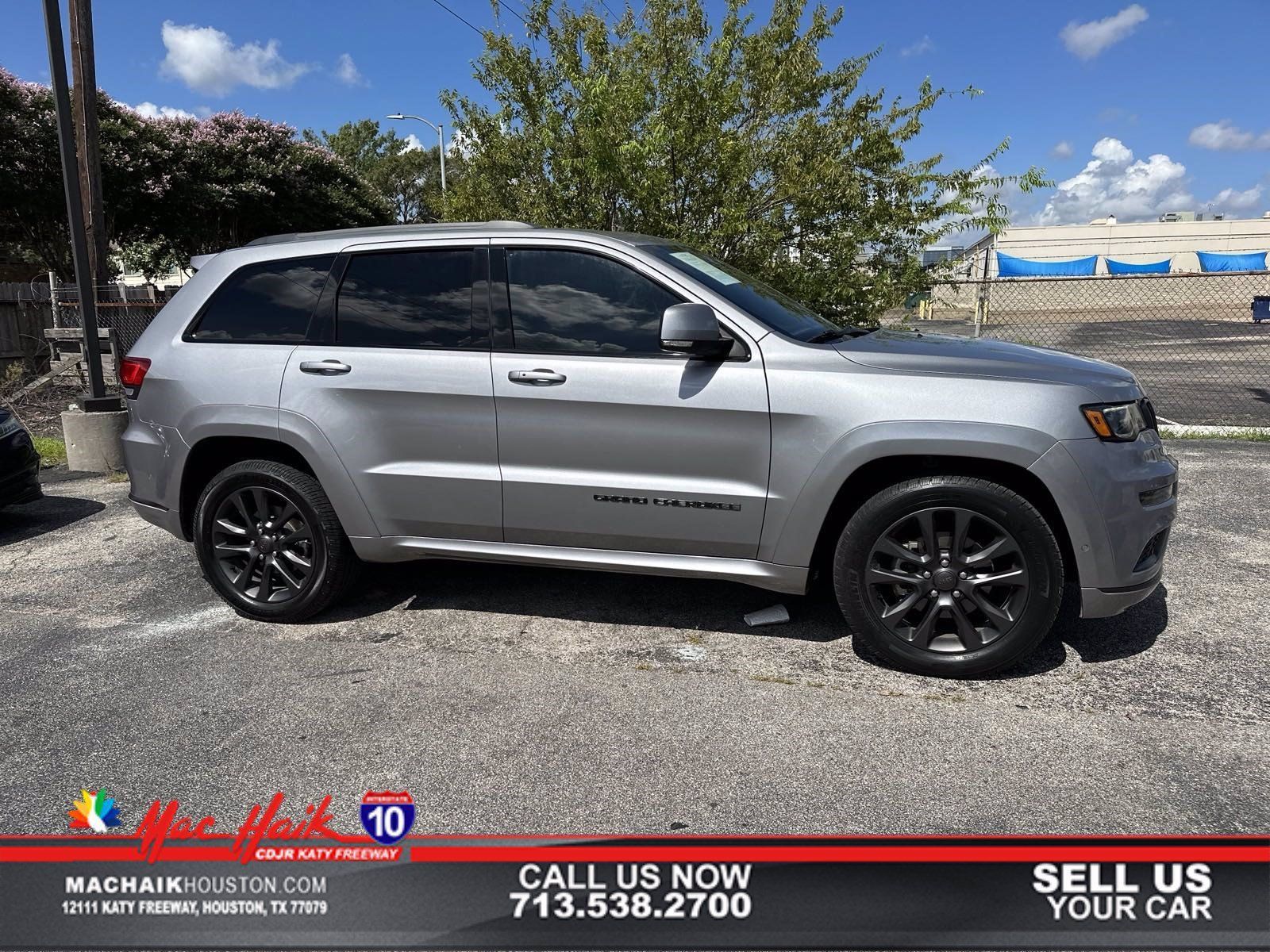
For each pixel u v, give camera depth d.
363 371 3.79
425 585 4.59
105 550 5.40
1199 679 3.36
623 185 7.70
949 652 3.37
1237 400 10.73
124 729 3.13
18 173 15.33
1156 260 58.41
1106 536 3.19
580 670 3.55
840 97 8.38
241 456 4.22
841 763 2.82
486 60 8.54
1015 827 2.49
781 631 3.90
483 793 2.69
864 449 3.27
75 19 9.95
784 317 3.76
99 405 7.64
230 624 4.14
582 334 3.61
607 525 3.64
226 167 19.03
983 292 9.66
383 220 25.72
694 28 8.26
